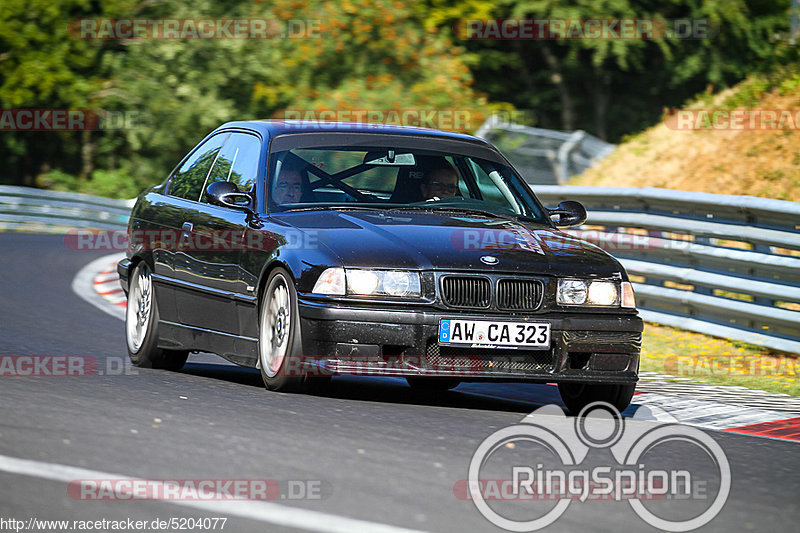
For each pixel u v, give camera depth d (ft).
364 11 255.91
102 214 247.91
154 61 292.81
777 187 135.44
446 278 65.77
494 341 65.62
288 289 66.80
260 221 72.13
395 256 66.03
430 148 79.10
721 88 307.78
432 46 261.44
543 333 66.44
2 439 49.42
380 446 52.90
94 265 169.99
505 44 334.65
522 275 66.90
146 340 82.02
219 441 51.78
